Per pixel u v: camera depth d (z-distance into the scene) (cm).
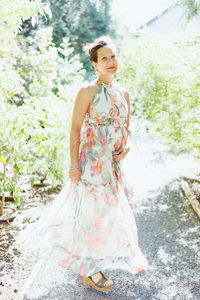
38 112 295
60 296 216
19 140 278
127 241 214
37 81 498
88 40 1088
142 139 729
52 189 417
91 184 212
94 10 1132
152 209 371
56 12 1012
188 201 383
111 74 204
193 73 366
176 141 439
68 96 420
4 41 399
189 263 257
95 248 212
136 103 456
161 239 299
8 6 300
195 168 519
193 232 310
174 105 393
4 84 304
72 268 213
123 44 470
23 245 226
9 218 322
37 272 240
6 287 223
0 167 437
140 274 243
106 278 219
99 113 205
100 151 211
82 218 214
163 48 401
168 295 217
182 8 430
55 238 220
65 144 382
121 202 221
